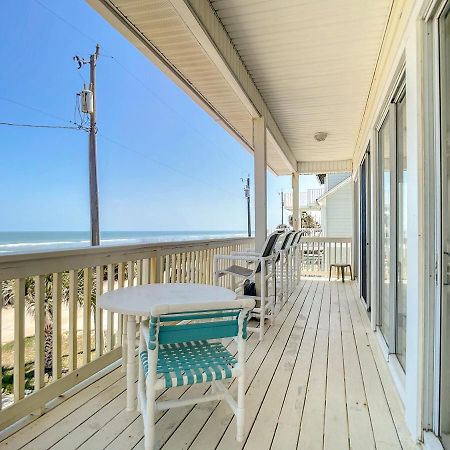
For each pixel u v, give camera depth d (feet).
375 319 12.03
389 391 7.68
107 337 8.73
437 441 5.45
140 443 5.74
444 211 5.46
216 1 8.54
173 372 5.41
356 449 5.67
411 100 6.22
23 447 5.60
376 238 12.19
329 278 24.08
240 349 5.71
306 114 16.63
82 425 6.24
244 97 12.19
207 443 5.78
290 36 10.08
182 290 7.47
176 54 10.80
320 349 10.35
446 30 5.37
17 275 6.05
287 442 5.83
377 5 8.65
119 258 8.70
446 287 5.42
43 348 6.74
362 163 17.89
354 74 12.41
